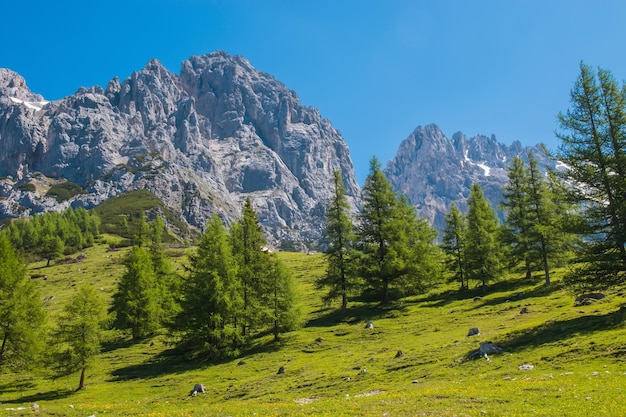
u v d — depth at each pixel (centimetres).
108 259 14138
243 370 4122
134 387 4075
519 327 3444
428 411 1834
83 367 4281
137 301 6362
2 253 4634
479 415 1694
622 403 1630
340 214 6131
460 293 6400
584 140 3359
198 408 2486
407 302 6269
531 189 5772
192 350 5309
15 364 4197
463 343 3391
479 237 6219
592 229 3288
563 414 1602
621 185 3141
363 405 2086
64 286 10862
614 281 3238
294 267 11562
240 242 5788
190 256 5456
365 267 6081
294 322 5144
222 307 4919
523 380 2264
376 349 4022
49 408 2702
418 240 7069
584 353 2522
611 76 3334
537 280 6181
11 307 4238
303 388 3056
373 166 6475
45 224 16712
